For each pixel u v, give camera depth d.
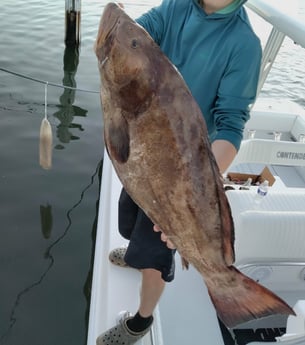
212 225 1.37
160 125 1.31
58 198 5.68
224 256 1.41
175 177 1.33
